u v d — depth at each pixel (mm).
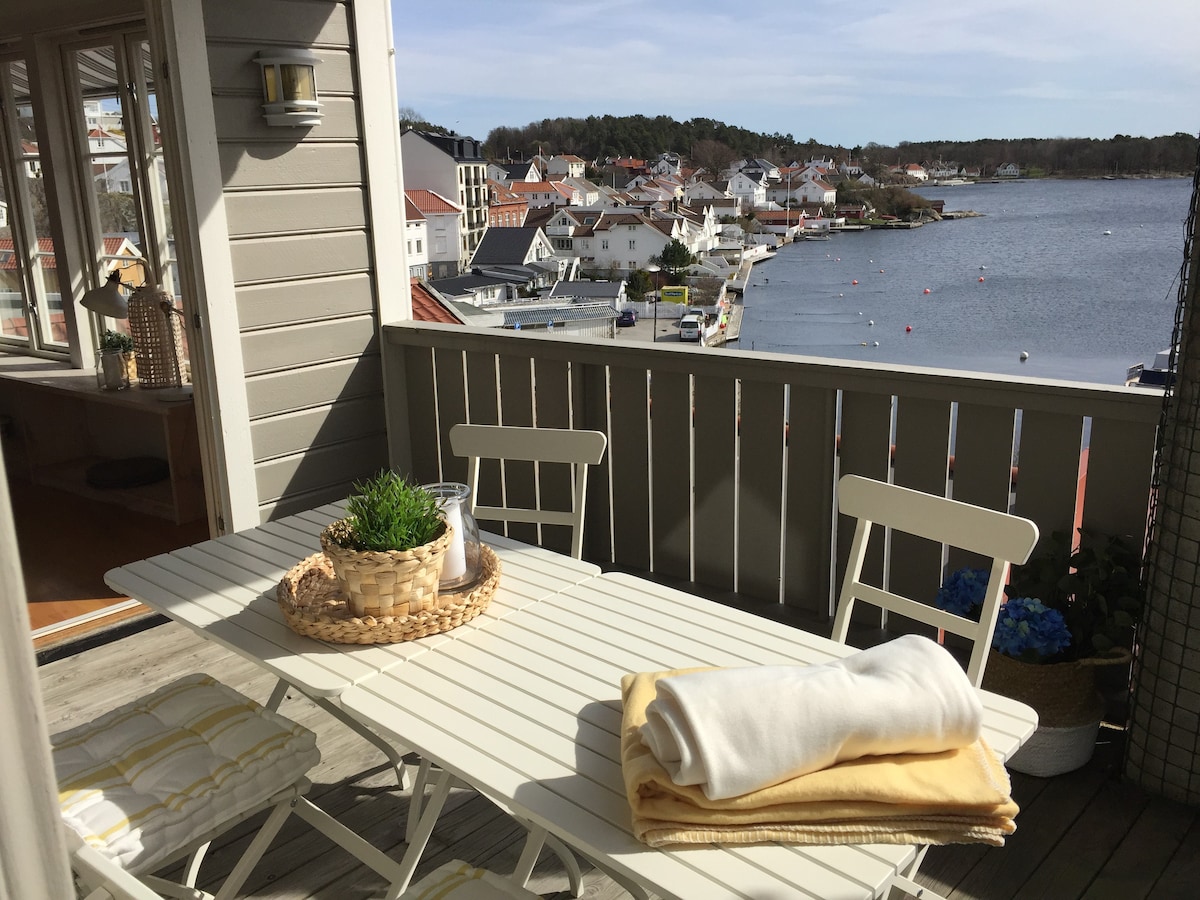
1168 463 2211
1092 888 2053
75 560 4070
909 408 2762
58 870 466
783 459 3043
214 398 3543
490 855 2193
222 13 3346
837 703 1209
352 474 4086
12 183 5125
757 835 1167
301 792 1800
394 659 1651
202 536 4379
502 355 3701
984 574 2516
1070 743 2385
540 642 1714
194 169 3338
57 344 5297
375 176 3906
